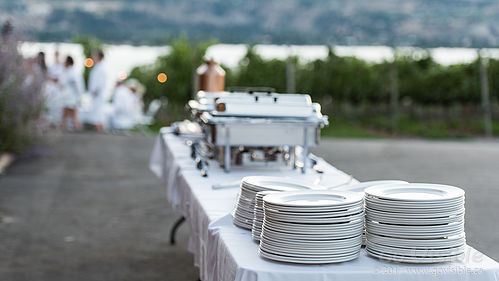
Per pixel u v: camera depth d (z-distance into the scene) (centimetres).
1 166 923
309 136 409
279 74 1548
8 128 973
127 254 543
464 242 244
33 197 752
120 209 704
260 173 408
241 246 256
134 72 1653
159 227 632
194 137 541
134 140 1264
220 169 420
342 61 1594
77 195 769
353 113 1623
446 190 249
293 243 235
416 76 1584
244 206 279
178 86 1577
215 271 279
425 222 234
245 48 1570
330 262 236
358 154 1137
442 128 1557
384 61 1594
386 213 238
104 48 1678
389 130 1582
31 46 993
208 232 286
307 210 233
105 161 1011
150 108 1603
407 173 943
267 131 407
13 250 547
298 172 413
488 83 1559
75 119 1373
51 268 503
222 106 412
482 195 789
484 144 1360
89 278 482
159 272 498
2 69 932
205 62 572
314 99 1611
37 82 1002
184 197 395
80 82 1355
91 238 590
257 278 228
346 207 236
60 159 1016
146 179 875
